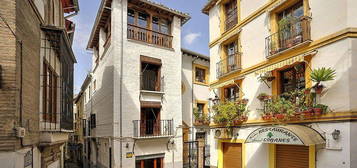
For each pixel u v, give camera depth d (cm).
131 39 1366
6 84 447
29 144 544
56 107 847
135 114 1332
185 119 1694
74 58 970
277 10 950
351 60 667
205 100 1872
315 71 697
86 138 2231
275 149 917
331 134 694
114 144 1248
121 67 1313
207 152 1723
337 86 693
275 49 917
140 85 1371
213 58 1377
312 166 748
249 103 1063
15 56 458
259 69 1009
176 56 1550
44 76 720
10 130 443
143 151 1334
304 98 764
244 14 1133
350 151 643
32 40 587
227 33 1253
